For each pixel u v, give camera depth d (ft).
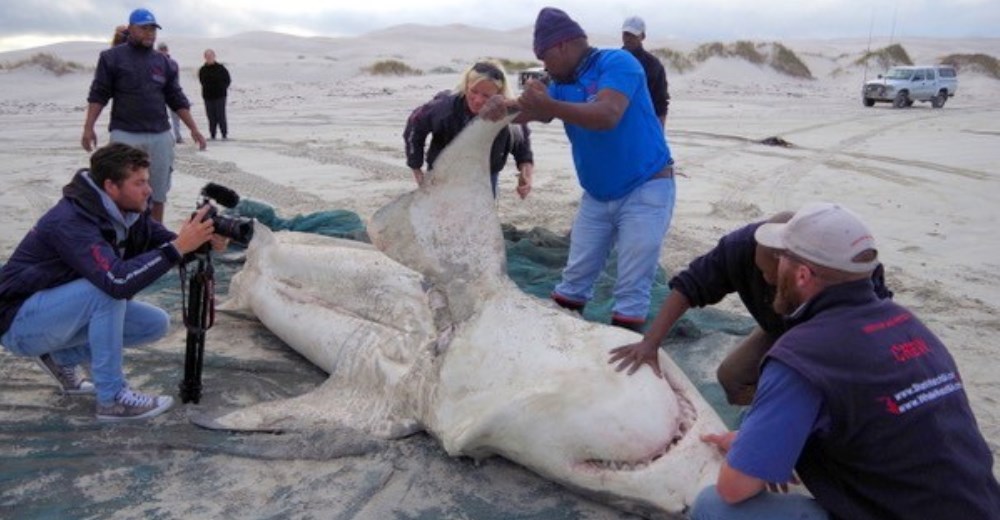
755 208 35.83
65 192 14.66
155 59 25.79
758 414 9.40
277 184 39.45
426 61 206.49
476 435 13.50
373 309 17.56
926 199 38.88
